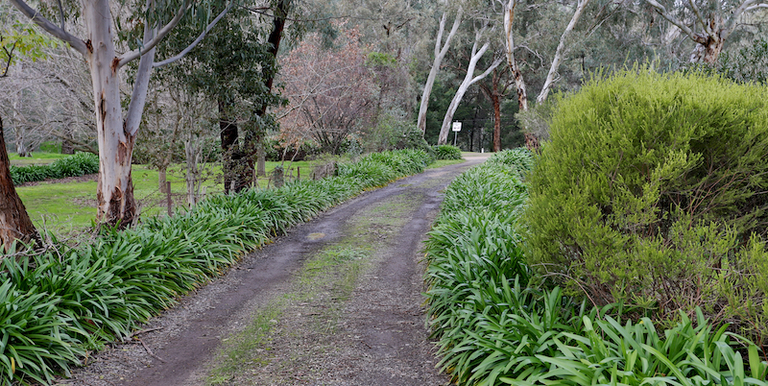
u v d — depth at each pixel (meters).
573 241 4.04
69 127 14.12
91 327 5.25
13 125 13.39
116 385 4.52
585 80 4.62
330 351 5.29
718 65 9.88
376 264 8.82
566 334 3.76
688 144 3.65
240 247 9.18
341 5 29.94
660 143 3.81
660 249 3.66
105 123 8.68
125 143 8.96
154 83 12.02
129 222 8.99
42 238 6.32
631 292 3.80
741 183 3.91
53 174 25.88
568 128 4.34
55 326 4.73
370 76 23.58
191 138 12.16
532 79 44.62
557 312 4.51
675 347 3.36
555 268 4.29
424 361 5.01
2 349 4.25
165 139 12.38
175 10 8.27
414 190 18.28
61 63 13.18
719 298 3.66
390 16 31.67
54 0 10.13
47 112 14.03
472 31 39.69
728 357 3.07
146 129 12.07
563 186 4.15
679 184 3.75
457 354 4.84
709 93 3.79
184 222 8.70
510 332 4.30
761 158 3.78
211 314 6.44
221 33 11.40
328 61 21.62
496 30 30.06
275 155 31.42
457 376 4.57
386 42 31.22
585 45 28.25
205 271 7.88
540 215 4.25
